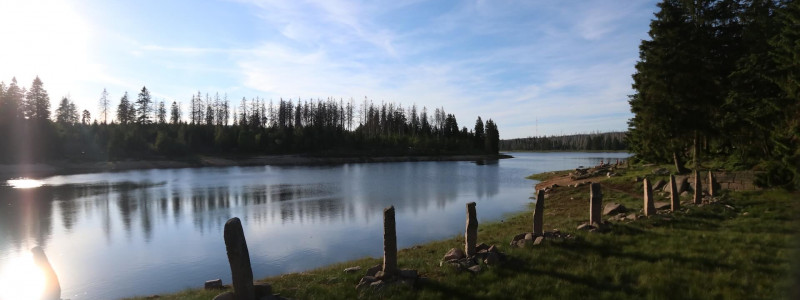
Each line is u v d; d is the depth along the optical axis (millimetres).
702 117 24984
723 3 25969
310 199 32344
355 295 7324
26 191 39781
